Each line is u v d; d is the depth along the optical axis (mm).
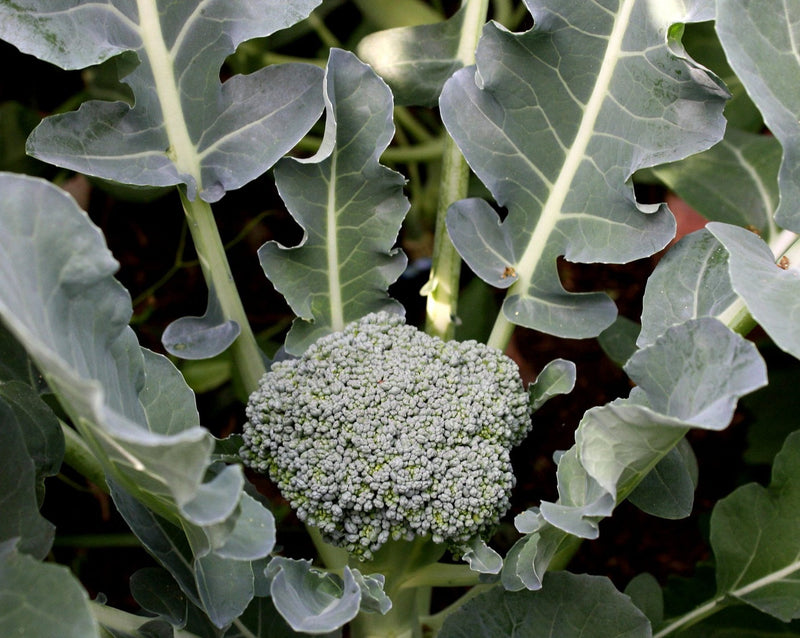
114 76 963
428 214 1088
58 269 626
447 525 723
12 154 962
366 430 726
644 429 657
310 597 695
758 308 658
